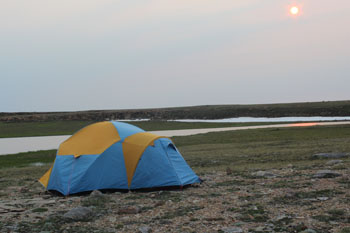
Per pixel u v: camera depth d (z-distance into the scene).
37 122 125.50
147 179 12.90
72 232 7.88
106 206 10.41
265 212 8.83
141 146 13.23
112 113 160.50
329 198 9.75
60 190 12.78
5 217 9.34
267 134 47.09
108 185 12.79
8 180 19.23
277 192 10.98
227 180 14.32
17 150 49.09
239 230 7.46
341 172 13.94
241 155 25.61
